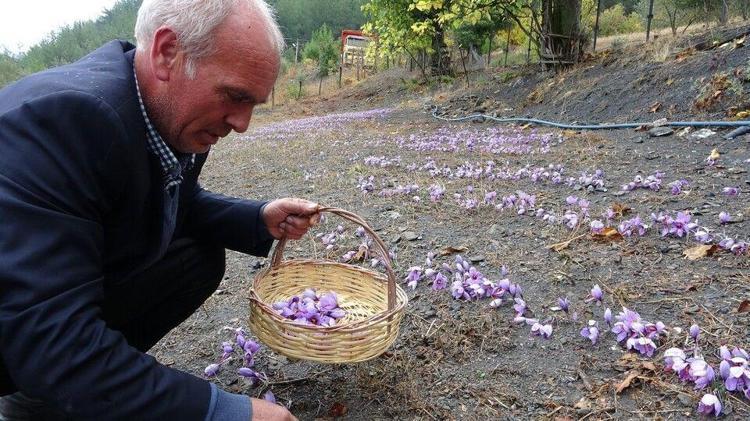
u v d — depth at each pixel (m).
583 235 3.84
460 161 6.97
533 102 11.05
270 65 1.57
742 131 6.07
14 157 1.41
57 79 1.51
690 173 5.15
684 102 7.66
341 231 4.48
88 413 1.45
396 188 5.75
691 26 13.13
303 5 61.62
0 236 1.37
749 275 3.07
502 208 4.62
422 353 2.65
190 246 2.32
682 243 3.58
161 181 1.77
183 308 2.41
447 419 2.22
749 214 3.92
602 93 9.40
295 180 6.89
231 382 2.56
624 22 21.05
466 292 3.10
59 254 1.43
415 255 3.89
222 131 1.68
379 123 13.06
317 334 1.96
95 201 1.54
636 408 2.19
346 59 30.61
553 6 12.05
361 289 2.58
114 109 1.51
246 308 3.35
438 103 14.16
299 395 2.42
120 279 1.91
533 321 2.77
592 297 3.00
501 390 2.37
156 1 1.54
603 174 5.50
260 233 2.39
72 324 1.42
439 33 17.73
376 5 17.09
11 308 1.37
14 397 1.93
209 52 1.51
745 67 7.23
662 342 2.56
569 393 2.31
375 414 2.28
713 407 2.09
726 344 2.49
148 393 1.50
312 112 19.88
